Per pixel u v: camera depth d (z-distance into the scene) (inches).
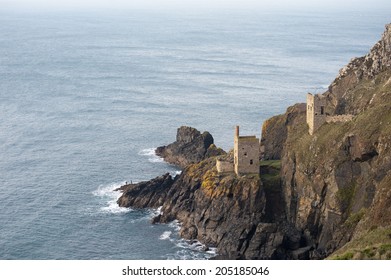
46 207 7790.4
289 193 6924.2
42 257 6584.6
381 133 6215.6
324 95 7741.1
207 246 6766.7
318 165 6678.2
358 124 6520.7
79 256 6599.4
